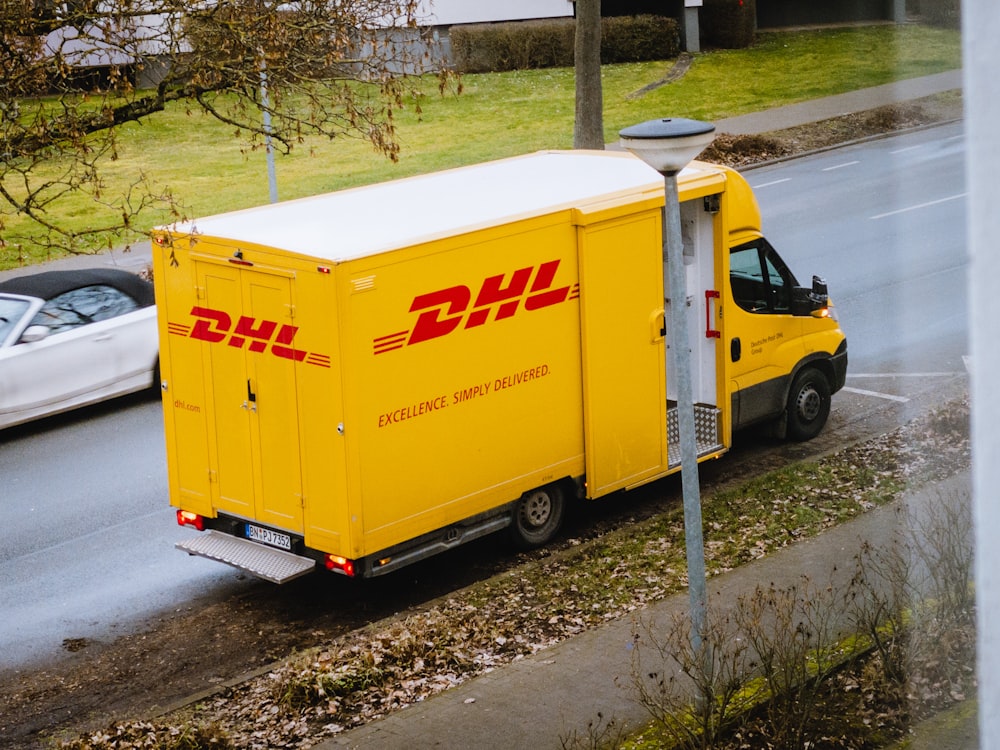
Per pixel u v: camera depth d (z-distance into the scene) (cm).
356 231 905
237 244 892
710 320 1134
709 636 701
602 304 1009
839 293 1670
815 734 625
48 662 888
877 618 673
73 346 1412
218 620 944
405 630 866
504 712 731
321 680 791
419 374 897
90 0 874
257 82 959
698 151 620
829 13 3938
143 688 841
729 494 1097
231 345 918
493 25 3559
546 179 1073
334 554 890
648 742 654
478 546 1045
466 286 916
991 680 149
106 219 2361
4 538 1125
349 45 1045
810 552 929
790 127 2753
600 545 1013
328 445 873
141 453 1327
